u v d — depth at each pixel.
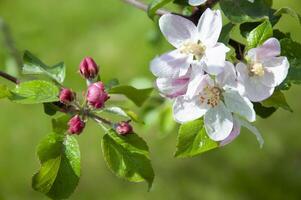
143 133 1.32
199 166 1.33
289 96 1.34
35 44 1.33
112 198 1.30
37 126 1.38
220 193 1.30
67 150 0.64
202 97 0.62
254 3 0.65
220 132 0.62
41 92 0.64
